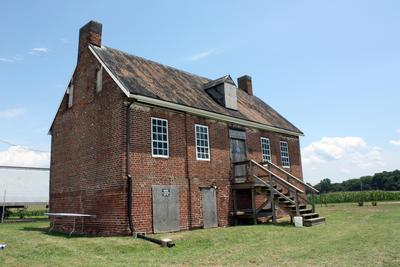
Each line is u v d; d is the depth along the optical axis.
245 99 24.36
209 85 20.42
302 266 8.07
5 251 9.99
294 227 15.21
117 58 17.12
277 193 16.81
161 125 15.25
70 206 16.67
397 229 14.03
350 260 8.50
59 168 18.22
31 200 30.38
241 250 10.41
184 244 11.45
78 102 17.41
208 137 17.44
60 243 11.46
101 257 9.57
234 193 18.12
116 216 13.51
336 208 30.08
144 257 9.69
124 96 14.20
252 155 20.06
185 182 15.67
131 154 13.86
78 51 18.06
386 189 100.44
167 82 17.95
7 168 30.11
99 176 14.81
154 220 14.02
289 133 23.84
